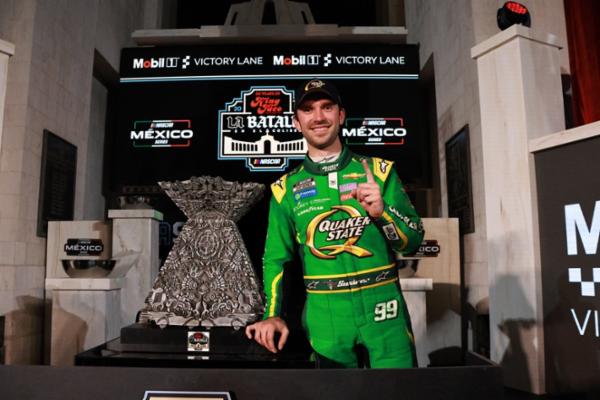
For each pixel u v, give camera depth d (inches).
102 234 128.0
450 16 147.2
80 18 153.8
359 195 44.9
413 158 165.5
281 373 33.8
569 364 72.1
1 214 117.3
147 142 168.7
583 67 111.7
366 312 48.3
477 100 125.3
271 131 167.9
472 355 42.2
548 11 125.1
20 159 120.0
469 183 129.5
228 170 167.0
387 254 50.3
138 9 213.2
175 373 34.4
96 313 109.0
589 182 69.9
